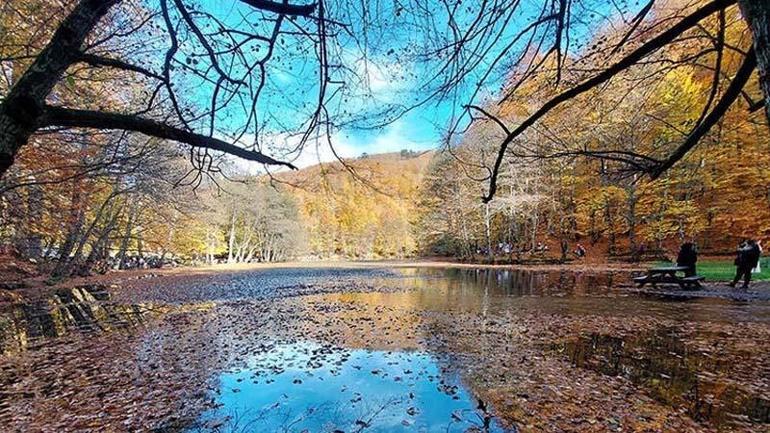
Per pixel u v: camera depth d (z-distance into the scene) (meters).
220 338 8.02
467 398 4.89
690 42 3.17
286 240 51.22
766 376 5.25
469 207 35.19
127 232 23.08
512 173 29.27
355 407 4.73
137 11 3.22
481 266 31.19
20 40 4.34
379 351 6.95
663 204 24.80
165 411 4.63
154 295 15.11
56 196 13.31
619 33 2.87
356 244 59.22
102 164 6.09
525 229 38.47
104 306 12.33
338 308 11.66
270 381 5.56
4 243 15.03
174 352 7.00
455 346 7.16
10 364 6.29
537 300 12.25
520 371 5.75
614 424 4.09
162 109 3.50
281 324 9.37
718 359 5.98
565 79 3.04
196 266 37.84
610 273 21.98
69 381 5.54
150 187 16.19
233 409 4.70
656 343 6.93
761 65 1.22
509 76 2.86
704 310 9.72
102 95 6.55
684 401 4.57
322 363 6.34
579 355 6.41
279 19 2.30
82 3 1.67
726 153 19.36
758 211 20.78
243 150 2.07
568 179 28.94
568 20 2.57
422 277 22.98
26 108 1.50
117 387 5.34
